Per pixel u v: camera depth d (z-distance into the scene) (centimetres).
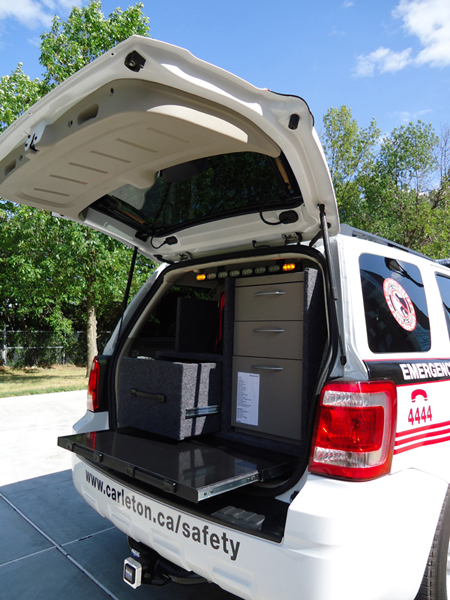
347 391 158
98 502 218
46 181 211
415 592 164
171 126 159
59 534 305
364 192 2222
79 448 213
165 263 309
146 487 192
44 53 1118
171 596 238
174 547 177
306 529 141
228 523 158
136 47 130
